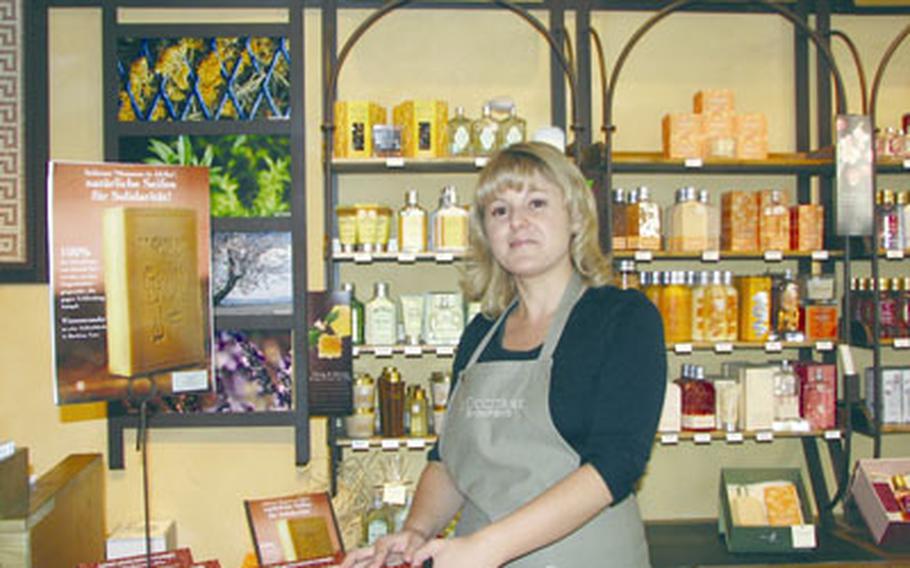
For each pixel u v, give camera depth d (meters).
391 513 2.53
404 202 2.89
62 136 2.81
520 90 2.94
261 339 2.85
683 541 2.70
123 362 1.52
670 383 2.66
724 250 2.72
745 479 2.74
